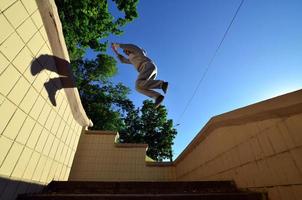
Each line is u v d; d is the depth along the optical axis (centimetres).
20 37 178
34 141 217
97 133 585
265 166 194
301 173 152
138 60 350
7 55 163
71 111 320
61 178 313
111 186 249
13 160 181
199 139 386
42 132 233
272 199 182
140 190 240
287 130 169
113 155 559
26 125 198
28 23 187
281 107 172
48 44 229
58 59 254
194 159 421
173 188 250
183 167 504
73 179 508
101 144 570
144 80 323
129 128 1655
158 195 194
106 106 1122
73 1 579
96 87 1208
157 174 557
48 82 237
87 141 569
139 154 571
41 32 210
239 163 241
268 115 191
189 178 451
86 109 995
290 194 161
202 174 370
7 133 170
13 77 172
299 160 155
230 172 262
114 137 585
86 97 1105
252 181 213
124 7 674
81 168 527
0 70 156
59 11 571
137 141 1595
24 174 202
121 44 369
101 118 948
